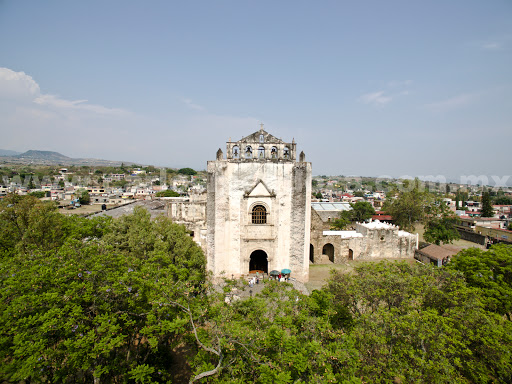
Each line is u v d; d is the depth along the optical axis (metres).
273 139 38.75
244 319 18.27
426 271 23.31
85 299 14.24
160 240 28.22
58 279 14.56
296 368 13.19
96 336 13.74
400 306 19.31
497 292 22.70
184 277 19.86
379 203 139.38
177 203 45.97
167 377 20.19
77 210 115.88
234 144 37.41
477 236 69.38
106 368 14.09
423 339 15.22
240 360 14.50
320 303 19.70
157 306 15.55
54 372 13.80
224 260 37.19
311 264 47.59
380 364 14.70
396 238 53.47
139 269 19.41
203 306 17.53
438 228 61.09
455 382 13.70
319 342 14.58
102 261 17.39
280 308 18.12
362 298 20.78
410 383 14.40
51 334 13.56
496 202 148.00
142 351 20.41
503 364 15.21
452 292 19.59
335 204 95.94
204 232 45.25
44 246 27.78
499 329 16.42
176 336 20.56
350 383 12.45
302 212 37.41
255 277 37.50
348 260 51.09
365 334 15.80
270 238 37.53
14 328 12.95
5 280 15.33
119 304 16.30
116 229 29.92
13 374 12.15
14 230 29.00
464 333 16.64
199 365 15.25
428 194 72.50
